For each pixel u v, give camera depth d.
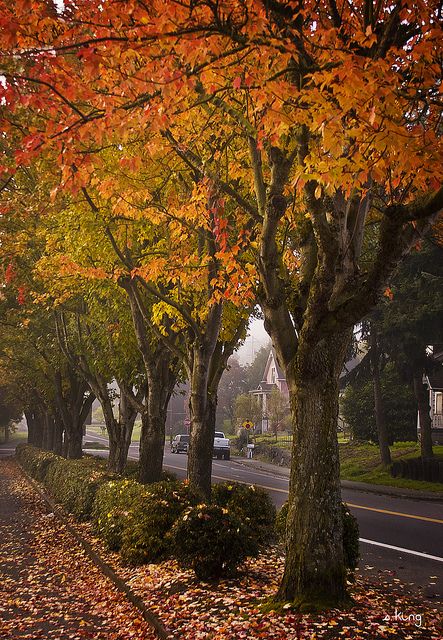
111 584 9.84
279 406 66.62
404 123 6.45
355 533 9.17
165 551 10.53
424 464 28.52
